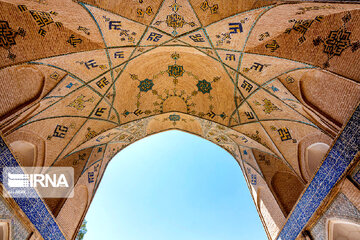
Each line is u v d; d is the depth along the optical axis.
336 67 4.35
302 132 5.93
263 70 5.73
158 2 4.70
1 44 4.03
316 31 4.50
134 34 5.35
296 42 4.84
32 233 4.26
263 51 5.31
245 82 6.28
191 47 5.96
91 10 4.50
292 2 3.81
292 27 4.71
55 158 5.98
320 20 4.35
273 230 6.01
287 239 5.32
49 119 5.73
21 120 4.98
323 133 5.35
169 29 5.35
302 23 4.55
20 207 4.04
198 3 4.75
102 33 5.12
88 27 4.88
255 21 4.79
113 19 4.84
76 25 4.76
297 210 5.11
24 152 5.49
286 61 5.14
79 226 5.93
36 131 5.55
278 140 6.47
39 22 4.39
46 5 4.11
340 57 4.28
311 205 4.72
